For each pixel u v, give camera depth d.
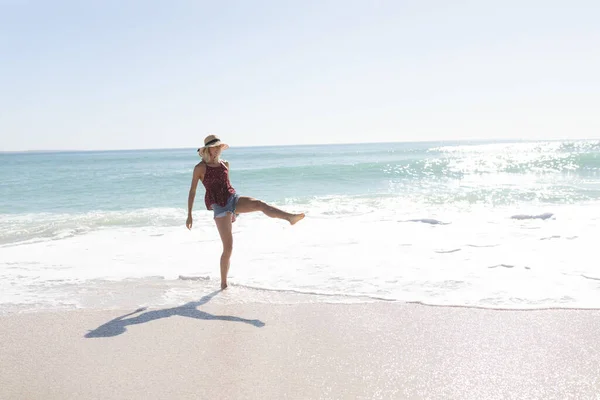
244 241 8.19
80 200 15.81
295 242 8.01
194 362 3.49
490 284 5.32
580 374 3.18
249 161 51.84
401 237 8.19
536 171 23.95
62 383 3.19
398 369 3.31
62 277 6.04
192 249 7.68
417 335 3.92
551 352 3.53
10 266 6.68
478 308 4.55
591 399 2.86
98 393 3.05
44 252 7.61
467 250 7.05
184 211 12.54
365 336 3.92
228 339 3.91
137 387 3.12
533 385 3.05
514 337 3.83
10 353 3.70
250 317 4.45
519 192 14.51
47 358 3.59
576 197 13.06
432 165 28.42
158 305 4.85
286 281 5.66
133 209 13.37
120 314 4.59
